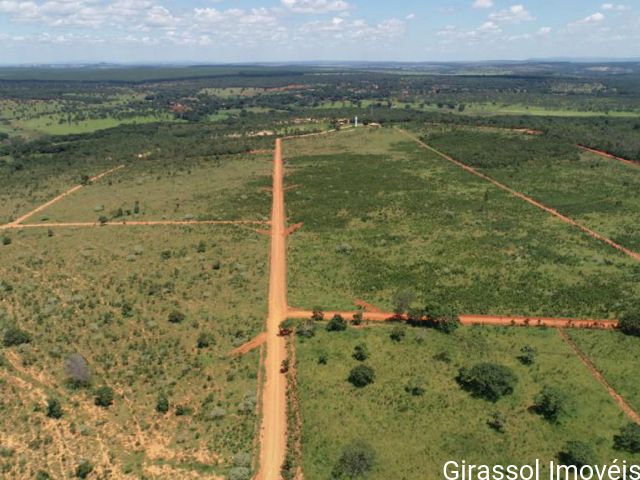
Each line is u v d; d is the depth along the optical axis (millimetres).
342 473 49125
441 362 64750
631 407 56375
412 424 54594
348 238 108375
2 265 100125
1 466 50938
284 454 52688
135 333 74125
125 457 52312
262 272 93438
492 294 82438
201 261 99062
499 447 51281
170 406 59375
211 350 69812
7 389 62312
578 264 92375
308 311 79562
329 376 62969
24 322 77938
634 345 67875
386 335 71562
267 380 63781
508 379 57812
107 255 103250
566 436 52438
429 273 90438
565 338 70062
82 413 58375
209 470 50688
